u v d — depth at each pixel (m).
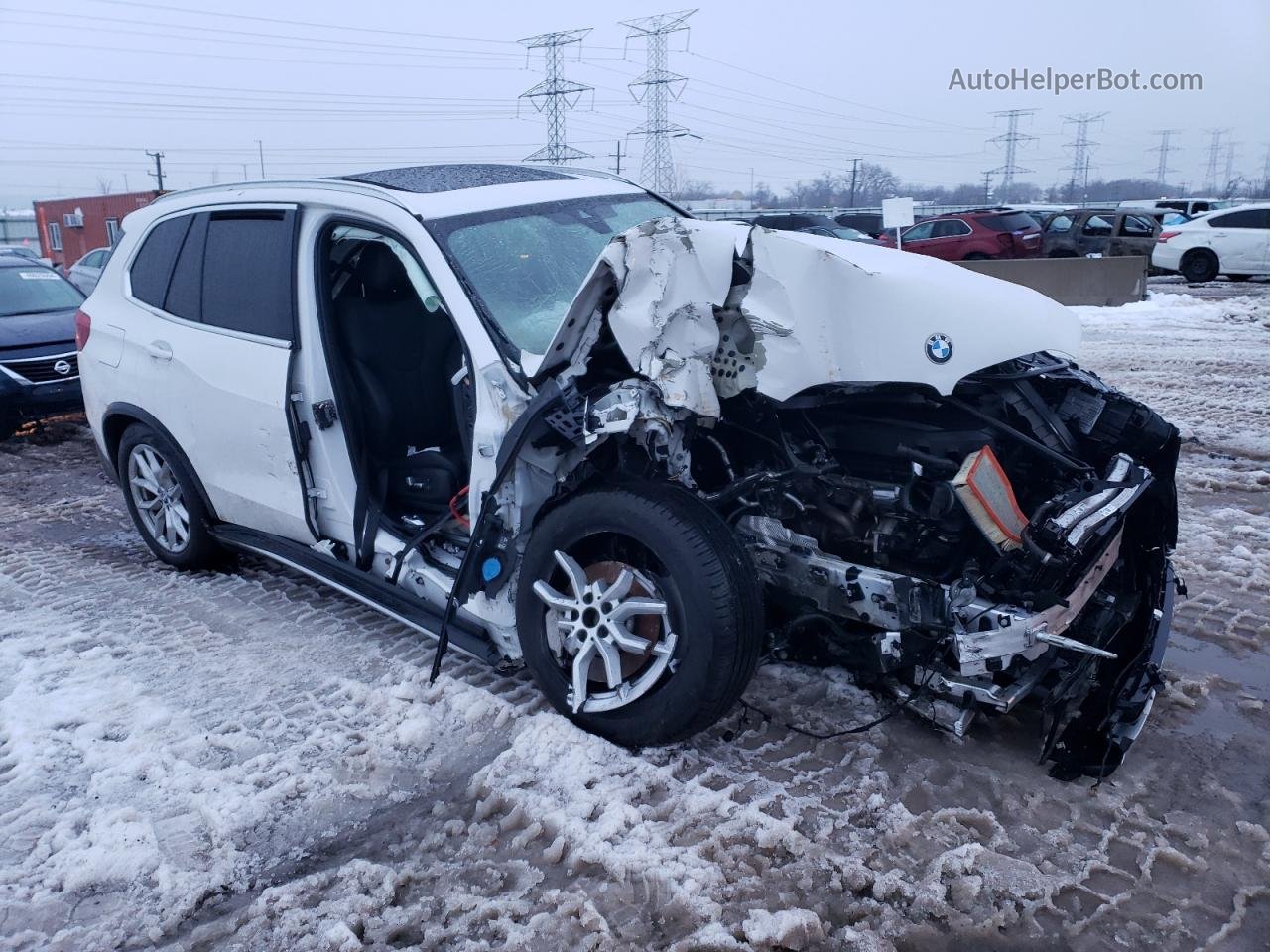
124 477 5.31
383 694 3.76
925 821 2.95
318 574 4.21
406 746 3.44
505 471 3.26
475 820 3.04
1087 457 3.55
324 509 4.15
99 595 4.99
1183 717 3.54
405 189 4.00
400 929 2.62
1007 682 3.04
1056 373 3.54
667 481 3.30
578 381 3.34
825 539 3.30
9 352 8.32
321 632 4.43
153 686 3.96
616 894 2.70
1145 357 11.33
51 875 2.88
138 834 3.01
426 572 3.77
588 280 3.18
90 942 2.63
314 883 2.78
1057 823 2.95
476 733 3.49
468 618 3.70
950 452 3.13
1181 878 2.73
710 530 3.04
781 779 3.17
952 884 2.70
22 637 4.48
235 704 3.79
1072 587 2.94
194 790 3.24
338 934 2.58
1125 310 15.58
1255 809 3.01
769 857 2.81
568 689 3.32
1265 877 2.73
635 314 3.15
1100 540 3.06
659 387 3.10
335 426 4.00
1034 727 3.46
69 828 3.07
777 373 3.08
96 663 4.17
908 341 3.03
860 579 3.01
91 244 35.19
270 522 4.45
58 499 6.91
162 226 4.95
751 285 3.10
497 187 4.23
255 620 4.59
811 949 2.49
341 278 4.15
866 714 3.53
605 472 3.42
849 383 3.08
